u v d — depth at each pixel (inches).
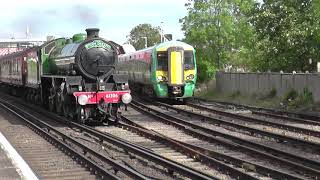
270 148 513.0
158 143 573.9
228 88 1302.9
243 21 1454.2
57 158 481.1
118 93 751.1
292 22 1133.1
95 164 416.2
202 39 1489.9
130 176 386.9
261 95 1133.7
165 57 1121.4
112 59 782.5
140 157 480.7
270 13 1166.3
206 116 816.3
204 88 1473.9
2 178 374.6
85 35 855.7
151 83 1145.4
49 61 921.5
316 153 510.3
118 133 663.1
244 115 866.1
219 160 467.2
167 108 1034.7
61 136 617.6
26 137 626.8
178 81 1112.2
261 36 1206.3
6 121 815.1
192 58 1132.5
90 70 766.5
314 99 942.4
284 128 695.7
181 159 477.7
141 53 1229.1
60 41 930.7
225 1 1473.9
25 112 913.5
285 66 1186.6
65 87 767.1
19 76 1128.8
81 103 727.1
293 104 968.9
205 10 1486.2
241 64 1553.9
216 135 636.7
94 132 633.0
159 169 430.0
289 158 479.5
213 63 1512.1
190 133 645.9
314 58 1138.7
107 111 750.5
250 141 561.3
